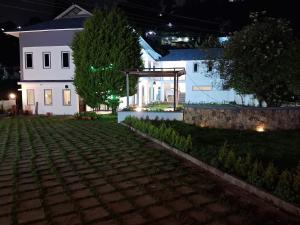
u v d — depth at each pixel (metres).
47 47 26.98
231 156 7.75
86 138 13.88
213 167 8.05
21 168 8.88
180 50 36.75
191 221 5.26
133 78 22.62
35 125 19.20
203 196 6.40
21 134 15.50
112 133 15.15
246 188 6.66
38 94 27.27
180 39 52.34
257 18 15.30
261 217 5.32
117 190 6.89
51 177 7.96
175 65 34.69
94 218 5.47
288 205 5.51
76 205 6.07
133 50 23.45
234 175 7.26
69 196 6.57
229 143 10.72
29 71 27.47
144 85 33.31
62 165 9.16
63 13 30.39
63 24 27.92
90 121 20.75
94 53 22.48
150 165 8.98
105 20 22.75
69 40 26.61
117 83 22.50
